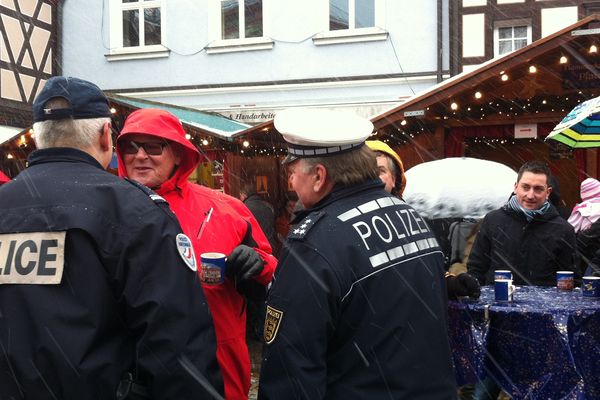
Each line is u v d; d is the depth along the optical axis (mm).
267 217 6535
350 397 1580
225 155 7734
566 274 3326
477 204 4523
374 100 11188
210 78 11992
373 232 1650
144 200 1558
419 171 4949
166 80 12211
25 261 1455
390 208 1741
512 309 2783
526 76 6750
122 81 12406
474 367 2867
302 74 11531
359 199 1713
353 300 1589
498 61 6359
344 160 1727
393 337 1586
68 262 1446
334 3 11398
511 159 8438
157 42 12367
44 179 1541
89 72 12539
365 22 11273
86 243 1459
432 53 10844
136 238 1486
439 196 4551
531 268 3629
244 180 7898
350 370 1602
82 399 1398
